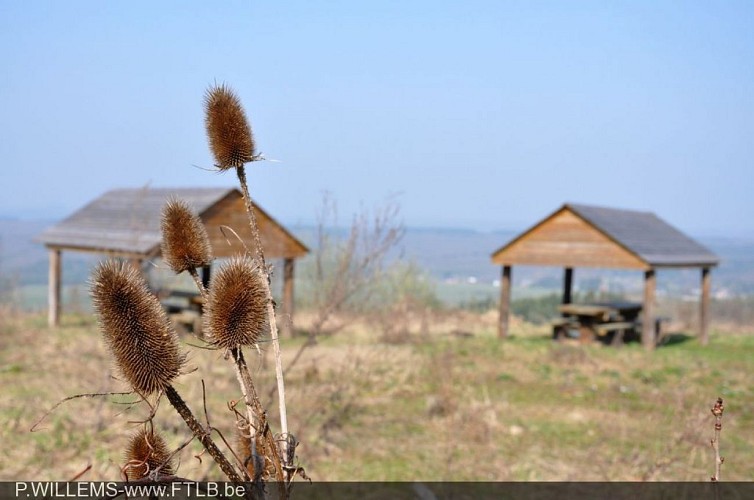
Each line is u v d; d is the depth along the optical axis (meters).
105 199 23.20
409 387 14.45
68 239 21.16
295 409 10.87
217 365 13.41
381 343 19.34
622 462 9.93
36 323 21.92
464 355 18.80
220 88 2.36
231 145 2.28
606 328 21.78
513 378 16.23
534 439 11.52
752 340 24.03
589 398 14.48
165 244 2.20
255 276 2.08
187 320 18.38
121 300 1.84
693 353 20.36
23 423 10.40
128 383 1.84
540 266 22.30
